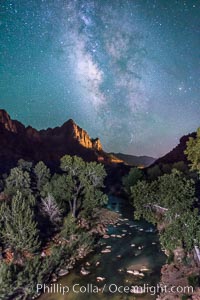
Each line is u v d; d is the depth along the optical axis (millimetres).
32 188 55781
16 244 28953
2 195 45750
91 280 28875
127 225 48594
